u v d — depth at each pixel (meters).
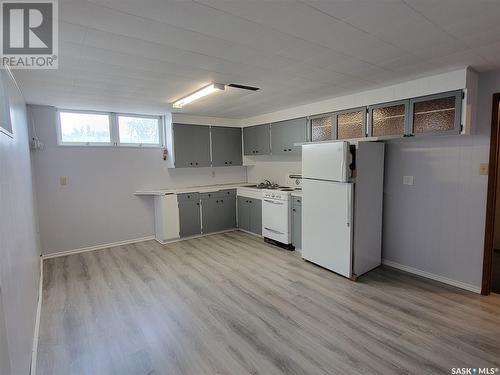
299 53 2.23
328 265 3.55
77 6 1.49
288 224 4.42
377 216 3.59
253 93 3.53
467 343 2.17
